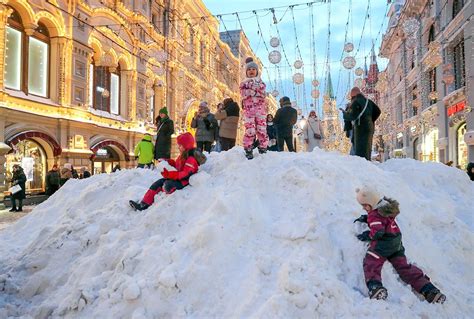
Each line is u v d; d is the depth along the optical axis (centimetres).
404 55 3052
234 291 338
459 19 1869
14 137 1508
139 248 405
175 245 387
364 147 689
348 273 358
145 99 2597
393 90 3697
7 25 1540
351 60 1038
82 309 364
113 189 575
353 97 716
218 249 369
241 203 414
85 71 1947
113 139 2211
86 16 1961
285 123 862
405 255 376
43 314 379
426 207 478
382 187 478
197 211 441
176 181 483
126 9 2347
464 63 1909
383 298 327
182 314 329
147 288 349
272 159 521
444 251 427
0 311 392
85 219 501
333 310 310
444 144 2173
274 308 303
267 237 391
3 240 596
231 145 870
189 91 3322
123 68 2389
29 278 440
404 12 2730
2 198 1472
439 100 2242
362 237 377
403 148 3325
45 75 1766
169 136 877
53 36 1784
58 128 1786
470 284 400
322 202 428
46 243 477
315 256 353
